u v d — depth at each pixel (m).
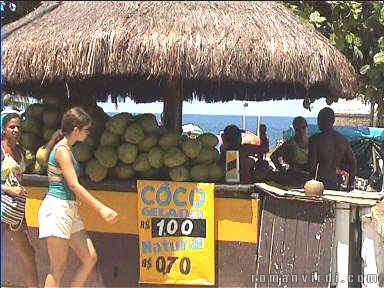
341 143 5.86
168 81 5.45
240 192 4.84
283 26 4.85
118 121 5.15
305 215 4.71
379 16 6.54
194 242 4.91
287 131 9.92
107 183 5.11
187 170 5.04
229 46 4.50
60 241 4.29
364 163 9.91
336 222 4.73
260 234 4.80
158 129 5.28
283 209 4.77
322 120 5.88
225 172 5.11
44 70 4.70
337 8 6.62
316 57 4.66
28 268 5.05
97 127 5.45
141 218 5.01
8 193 4.70
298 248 4.70
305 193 4.69
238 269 4.88
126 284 5.11
